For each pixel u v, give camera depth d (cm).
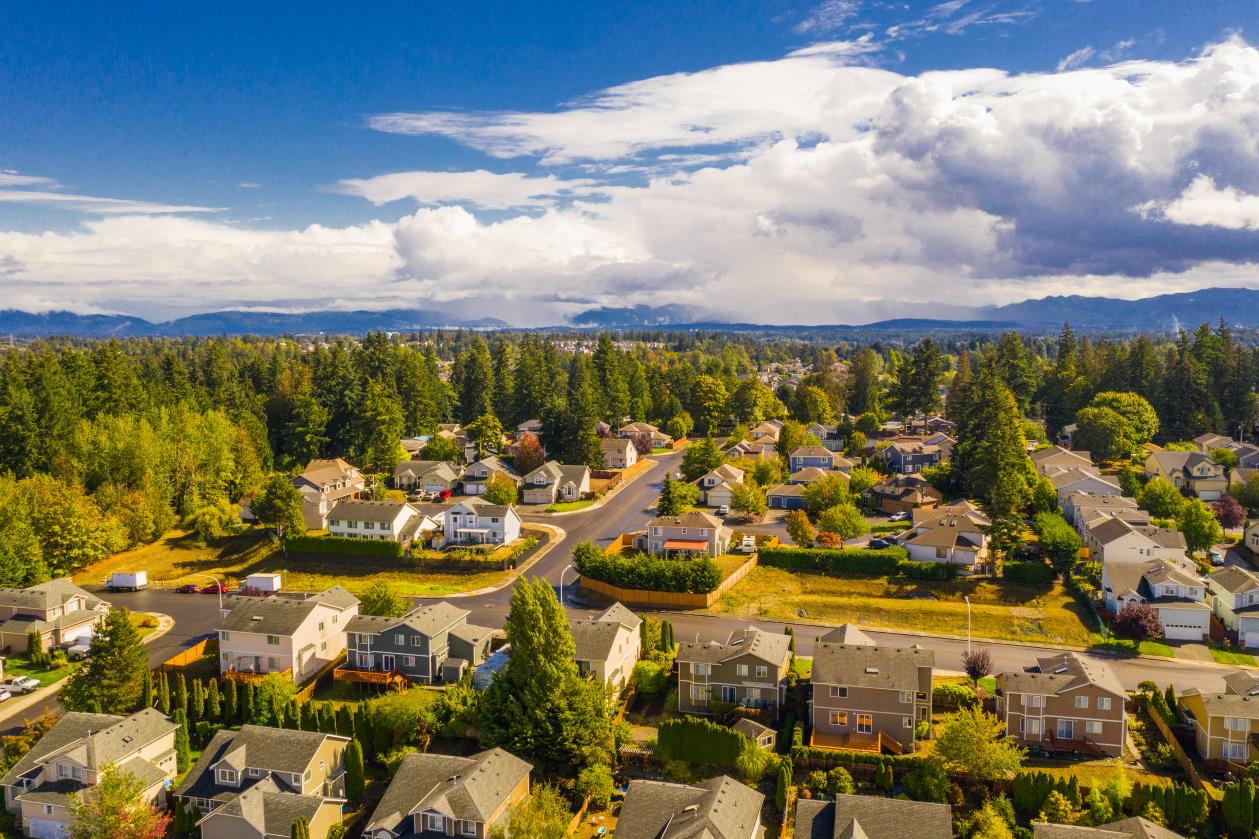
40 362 13812
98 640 6372
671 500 10869
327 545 10162
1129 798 4962
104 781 4844
